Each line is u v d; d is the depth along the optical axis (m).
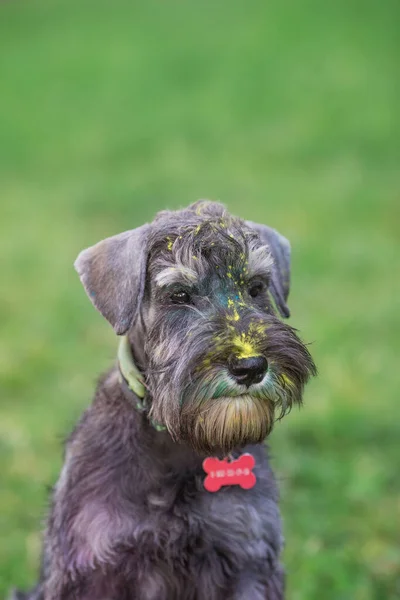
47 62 22.83
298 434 6.36
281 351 3.46
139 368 3.83
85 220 12.16
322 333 8.03
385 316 8.53
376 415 6.63
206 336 3.44
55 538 3.91
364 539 5.31
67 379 7.41
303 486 5.81
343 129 16.25
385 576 4.97
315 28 23.47
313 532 5.34
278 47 22.00
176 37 24.17
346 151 15.10
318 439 6.32
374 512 5.56
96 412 3.94
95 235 11.52
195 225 3.73
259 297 3.79
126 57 22.72
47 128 17.62
